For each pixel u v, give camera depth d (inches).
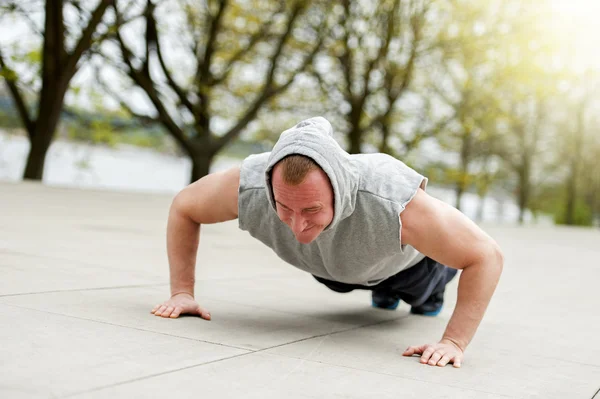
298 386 82.0
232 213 118.3
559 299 199.0
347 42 768.9
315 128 97.6
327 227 100.0
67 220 294.7
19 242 199.8
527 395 88.8
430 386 88.7
